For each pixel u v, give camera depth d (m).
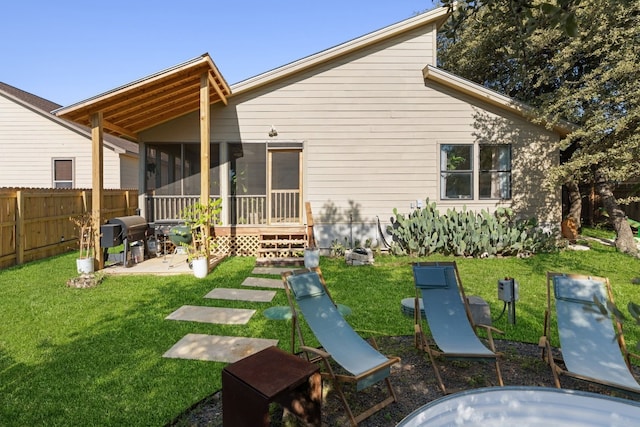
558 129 9.08
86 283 5.96
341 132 9.31
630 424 2.00
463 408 2.09
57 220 8.98
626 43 7.56
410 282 6.40
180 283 6.34
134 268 7.18
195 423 2.59
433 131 9.30
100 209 6.99
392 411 2.77
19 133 13.17
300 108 9.29
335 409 2.81
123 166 14.29
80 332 4.11
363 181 9.35
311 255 7.79
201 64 6.69
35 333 4.06
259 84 9.03
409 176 9.34
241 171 9.38
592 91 7.99
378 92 9.28
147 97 7.31
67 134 13.35
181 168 9.43
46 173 13.30
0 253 7.21
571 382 3.17
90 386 3.00
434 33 9.23
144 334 4.07
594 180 9.67
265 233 9.17
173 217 9.41
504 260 8.27
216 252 9.25
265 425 2.13
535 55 10.09
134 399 2.83
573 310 3.35
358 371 2.70
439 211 9.33
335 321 3.42
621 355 3.00
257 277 6.84
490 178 9.36
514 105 8.90
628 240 9.09
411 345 3.92
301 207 9.44
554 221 9.34
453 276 3.87
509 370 3.39
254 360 2.59
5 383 3.03
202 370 3.27
